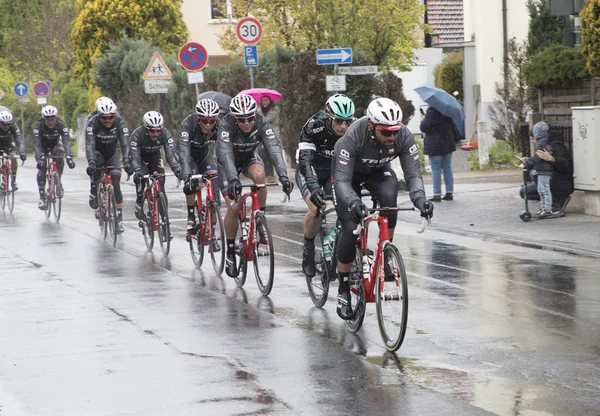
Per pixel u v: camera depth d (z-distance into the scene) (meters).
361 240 19.05
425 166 58.59
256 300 22.98
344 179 18.38
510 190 44.25
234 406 14.53
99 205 35.59
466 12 81.75
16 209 46.22
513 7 74.88
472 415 13.89
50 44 108.00
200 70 52.06
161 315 21.33
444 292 23.08
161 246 30.86
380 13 60.00
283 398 14.89
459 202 40.72
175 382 15.88
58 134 42.50
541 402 14.50
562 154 34.81
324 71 53.78
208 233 27.38
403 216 37.66
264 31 62.56
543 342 18.19
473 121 79.75
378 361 17.06
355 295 19.78
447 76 88.31
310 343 18.45
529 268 26.08
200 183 27.78
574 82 37.38
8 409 14.66
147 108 74.44
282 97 55.06
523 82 63.50
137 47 80.94
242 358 17.38
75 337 19.30
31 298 23.58
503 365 16.62
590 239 30.38
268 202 45.34
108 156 36.28
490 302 21.84
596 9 32.03
